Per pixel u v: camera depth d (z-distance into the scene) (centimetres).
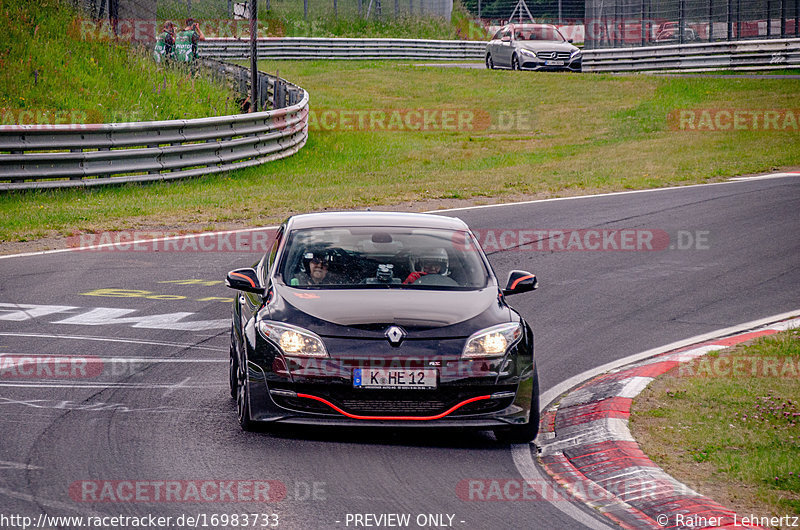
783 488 2022
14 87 8988
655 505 1962
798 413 2520
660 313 3919
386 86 14850
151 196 6694
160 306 3841
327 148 10138
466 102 13400
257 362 2341
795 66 13662
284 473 2116
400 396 2300
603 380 2922
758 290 4291
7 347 3153
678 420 2483
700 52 14512
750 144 9444
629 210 6372
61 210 5984
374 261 2678
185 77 11006
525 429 2406
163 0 17875
